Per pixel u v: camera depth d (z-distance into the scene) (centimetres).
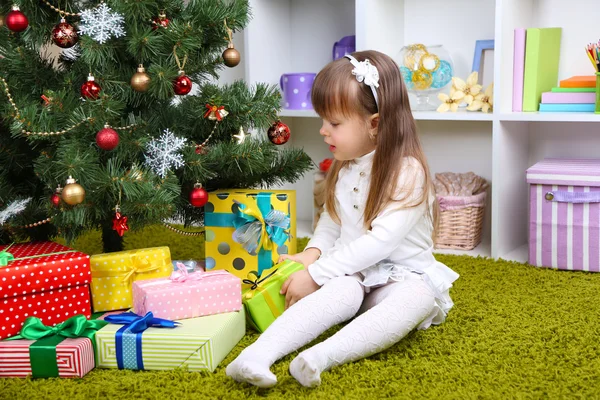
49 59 148
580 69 193
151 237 209
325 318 119
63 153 124
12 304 118
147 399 106
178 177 148
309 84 212
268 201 148
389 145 132
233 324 125
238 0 149
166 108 154
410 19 215
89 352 116
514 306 145
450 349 123
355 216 137
